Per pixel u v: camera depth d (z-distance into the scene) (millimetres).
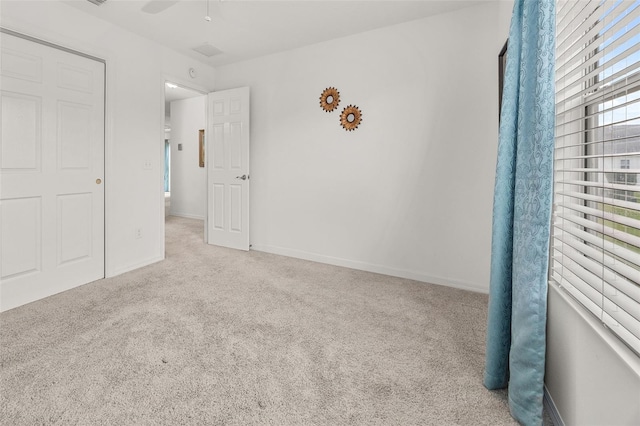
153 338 1816
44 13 2316
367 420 1244
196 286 2660
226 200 3980
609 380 865
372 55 2996
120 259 2973
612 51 970
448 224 2754
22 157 2260
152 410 1273
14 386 1394
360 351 1722
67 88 2512
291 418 1249
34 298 2340
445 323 2059
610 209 1084
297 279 2877
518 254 1239
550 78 1099
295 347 1751
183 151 6477
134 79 3031
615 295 889
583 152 1221
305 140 3441
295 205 3561
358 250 3201
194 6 2555
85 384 1415
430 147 2789
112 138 2844
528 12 1182
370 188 3096
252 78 3752
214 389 1402
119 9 2562
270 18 2766
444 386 1447
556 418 1210
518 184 1251
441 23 2680
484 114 2557
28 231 2305
